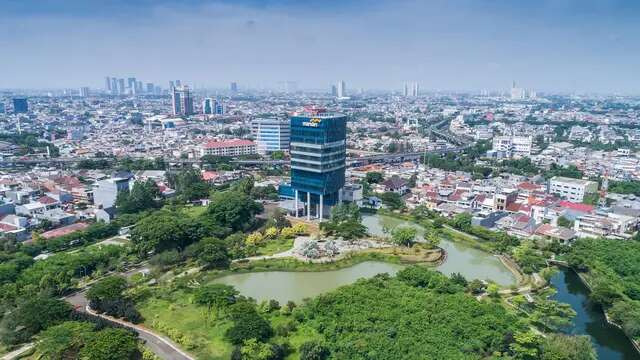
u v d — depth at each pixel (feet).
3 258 592.19
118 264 600.80
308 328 442.91
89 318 444.55
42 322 422.82
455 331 425.28
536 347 398.01
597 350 444.55
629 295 525.75
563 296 558.15
